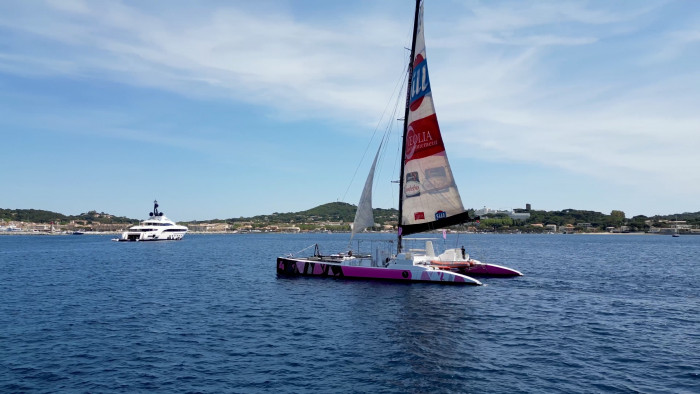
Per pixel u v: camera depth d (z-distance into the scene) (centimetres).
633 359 1766
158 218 15725
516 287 3588
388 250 3972
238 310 2750
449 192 3672
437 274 3641
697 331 2214
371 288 3488
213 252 9519
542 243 15200
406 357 1780
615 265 5938
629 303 2956
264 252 9469
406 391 1441
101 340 2066
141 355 1836
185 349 1917
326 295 3209
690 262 6481
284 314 2609
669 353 1847
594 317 2516
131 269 5566
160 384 1520
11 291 3622
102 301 3112
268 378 1569
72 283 4144
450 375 1580
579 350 1883
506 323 2355
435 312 2611
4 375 1603
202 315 2612
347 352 1852
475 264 4209
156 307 2872
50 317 2573
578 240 18888
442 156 3666
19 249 11250
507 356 1794
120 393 1443
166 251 9931
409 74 3878
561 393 1420
